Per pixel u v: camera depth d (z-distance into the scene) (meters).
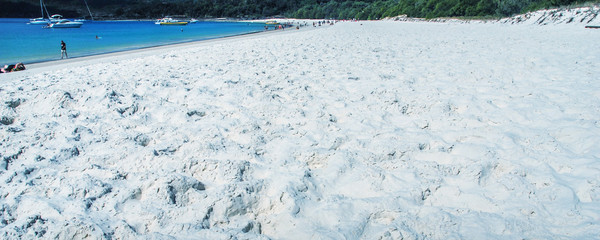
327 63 11.47
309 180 3.67
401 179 3.64
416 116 5.83
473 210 3.05
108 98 7.09
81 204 3.22
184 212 3.11
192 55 15.63
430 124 5.42
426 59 11.59
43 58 22.59
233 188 3.41
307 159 4.26
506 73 8.54
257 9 155.12
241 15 154.00
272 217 3.10
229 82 8.45
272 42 21.92
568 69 8.62
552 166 3.76
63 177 3.78
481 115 5.58
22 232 2.83
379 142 4.55
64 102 7.02
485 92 6.96
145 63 13.45
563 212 2.90
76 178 3.73
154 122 5.97
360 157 4.17
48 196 3.48
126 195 3.38
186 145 4.62
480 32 24.20
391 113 5.97
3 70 14.02
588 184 3.21
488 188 3.42
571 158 3.81
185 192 3.46
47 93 7.26
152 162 4.16
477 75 8.45
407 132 4.97
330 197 3.38
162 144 4.68
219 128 5.29
